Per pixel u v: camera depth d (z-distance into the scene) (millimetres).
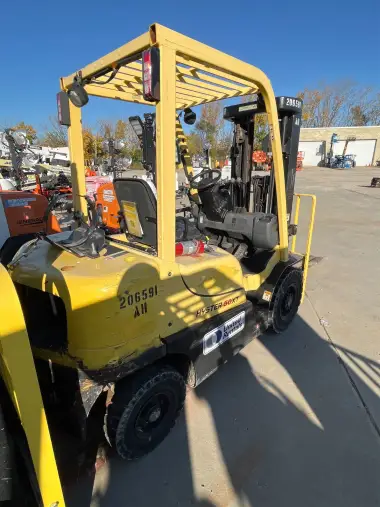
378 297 4141
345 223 8344
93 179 8188
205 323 2145
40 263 1808
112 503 1714
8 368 1094
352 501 1731
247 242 3123
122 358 1662
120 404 1734
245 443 2068
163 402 1980
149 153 2234
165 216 1750
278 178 2676
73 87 1838
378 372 2748
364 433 2152
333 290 4336
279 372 2727
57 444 1986
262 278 2871
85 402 1606
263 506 1702
